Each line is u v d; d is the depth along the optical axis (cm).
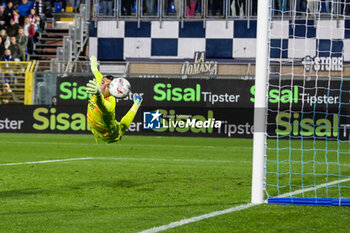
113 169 2731
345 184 2253
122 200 1808
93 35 6594
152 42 6506
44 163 3005
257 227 1403
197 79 5622
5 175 2450
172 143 4709
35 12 6919
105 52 6575
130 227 1389
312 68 5672
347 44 5812
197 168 2814
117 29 6556
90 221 1463
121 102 5688
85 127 5644
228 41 6366
